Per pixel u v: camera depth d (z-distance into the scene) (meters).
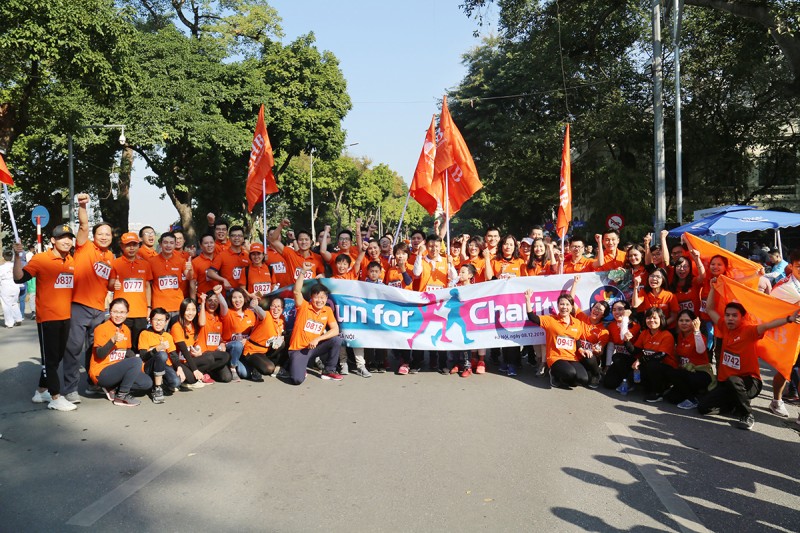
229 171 32.69
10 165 28.58
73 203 26.55
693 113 28.69
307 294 8.95
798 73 17.34
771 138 28.08
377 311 8.80
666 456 5.50
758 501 4.58
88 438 5.97
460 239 10.66
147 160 30.28
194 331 8.38
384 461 5.29
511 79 35.47
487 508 4.39
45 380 7.21
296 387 8.10
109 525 4.13
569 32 26.58
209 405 7.18
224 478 4.94
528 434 6.04
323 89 35.91
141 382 7.23
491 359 9.78
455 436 5.96
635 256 8.48
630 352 7.70
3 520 4.20
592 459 5.38
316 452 5.52
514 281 8.79
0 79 18.20
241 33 35.34
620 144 31.69
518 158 33.50
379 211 80.44
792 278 7.43
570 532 4.05
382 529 4.07
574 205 34.84
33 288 17.67
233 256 9.49
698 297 8.24
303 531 4.04
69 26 17.50
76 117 23.39
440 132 9.45
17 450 5.63
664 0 19.00
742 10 17.28
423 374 8.89
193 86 28.28
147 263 8.44
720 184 29.58
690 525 4.18
